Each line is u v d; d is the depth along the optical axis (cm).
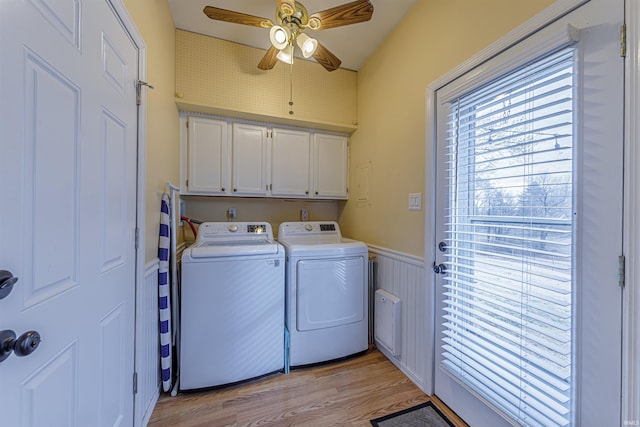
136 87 123
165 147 173
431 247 167
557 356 100
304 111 247
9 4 56
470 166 140
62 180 73
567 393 97
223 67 219
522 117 114
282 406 157
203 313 169
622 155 84
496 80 125
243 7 187
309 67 250
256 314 180
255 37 217
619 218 84
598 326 89
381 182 223
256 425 142
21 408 59
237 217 271
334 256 202
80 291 81
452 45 153
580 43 95
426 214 170
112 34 100
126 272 114
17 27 58
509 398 116
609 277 87
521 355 111
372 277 229
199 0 180
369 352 219
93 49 87
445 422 145
